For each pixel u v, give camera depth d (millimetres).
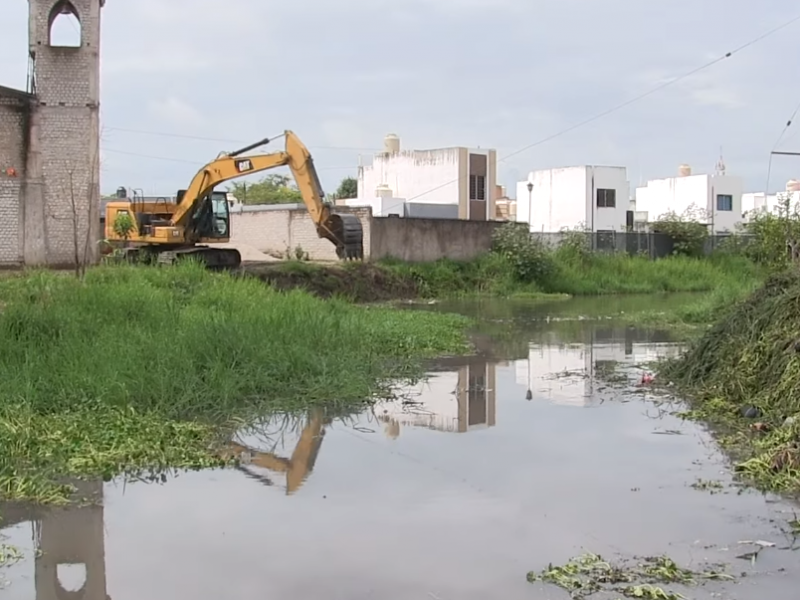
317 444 8836
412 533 6164
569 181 55094
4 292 14984
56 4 26531
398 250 34312
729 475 7691
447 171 50594
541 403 11180
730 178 60688
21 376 9773
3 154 25781
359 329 15391
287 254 36188
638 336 19234
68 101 26578
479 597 5086
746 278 39500
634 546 5926
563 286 36094
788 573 5453
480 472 7781
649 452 8531
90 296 14281
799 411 9008
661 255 43562
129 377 9992
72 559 5703
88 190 26766
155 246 25766
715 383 11266
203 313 14125
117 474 7637
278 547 5883
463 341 17547
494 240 37250
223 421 9625
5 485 7020
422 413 10469
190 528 6266
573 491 7191
